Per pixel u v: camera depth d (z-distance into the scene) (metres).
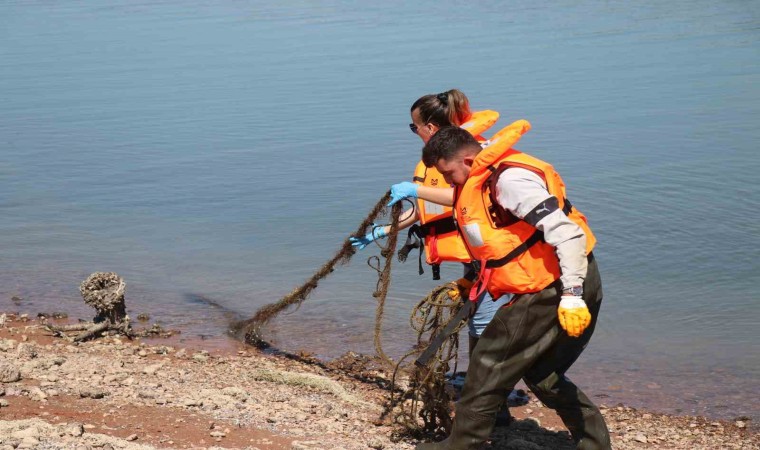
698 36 27.50
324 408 6.43
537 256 4.64
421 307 6.00
